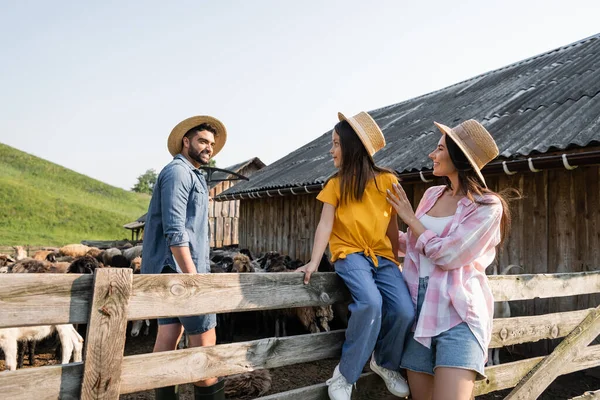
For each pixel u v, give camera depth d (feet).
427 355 7.99
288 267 30.73
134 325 25.20
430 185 24.71
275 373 19.17
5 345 17.31
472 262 8.20
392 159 26.99
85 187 201.98
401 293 8.13
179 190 9.32
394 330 8.04
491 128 24.17
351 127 8.43
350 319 7.96
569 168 17.60
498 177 22.70
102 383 6.27
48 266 25.04
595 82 24.75
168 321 10.02
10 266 25.57
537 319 11.55
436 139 28.19
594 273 13.07
